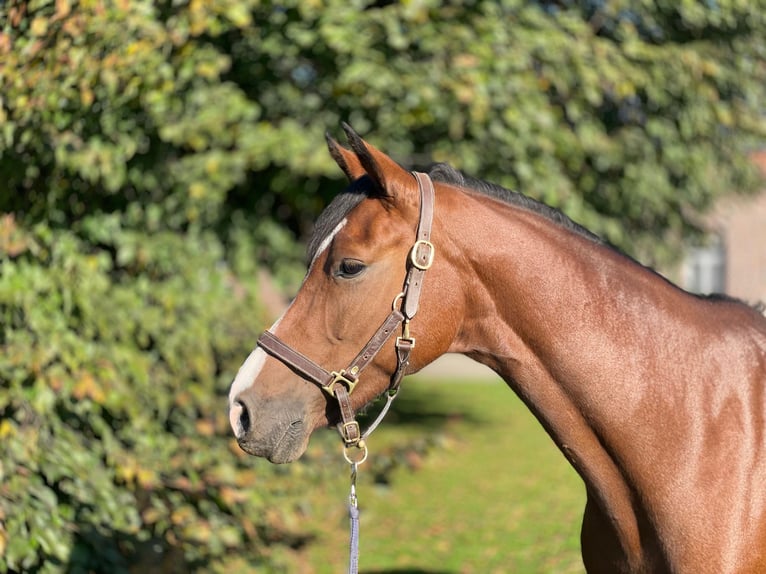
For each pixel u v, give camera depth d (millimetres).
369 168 1679
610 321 1720
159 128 4609
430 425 8453
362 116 5840
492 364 1825
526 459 7125
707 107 6148
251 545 4125
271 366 1756
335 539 4961
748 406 1704
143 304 4344
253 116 5238
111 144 3900
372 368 1742
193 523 3510
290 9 5207
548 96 5773
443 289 1730
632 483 1708
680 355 1717
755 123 6438
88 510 3055
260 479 4426
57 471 2912
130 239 4418
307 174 5766
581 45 5297
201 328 4555
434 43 5082
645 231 7285
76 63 2912
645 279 1790
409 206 1712
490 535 5047
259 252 6934
